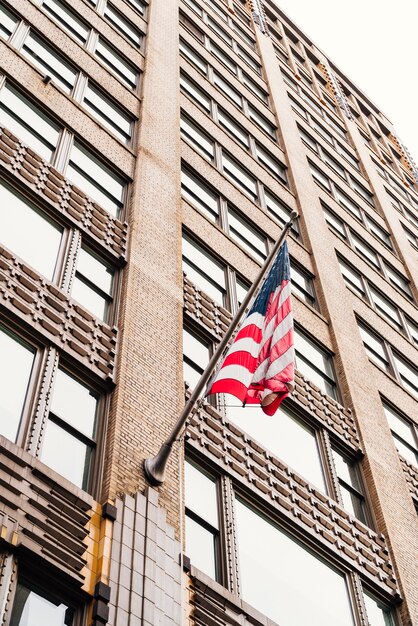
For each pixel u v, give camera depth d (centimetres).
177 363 1741
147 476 1403
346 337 2773
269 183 3369
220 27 4528
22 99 2112
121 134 2459
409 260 4159
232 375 1409
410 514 2208
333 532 1889
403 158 6231
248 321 1517
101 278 1828
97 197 2083
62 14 2733
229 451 1750
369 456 2270
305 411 2203
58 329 1529
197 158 2850
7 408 1336
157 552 1291
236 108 3691
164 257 2022
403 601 1894
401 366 3147
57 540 1176
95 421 1479
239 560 1586
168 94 2878
